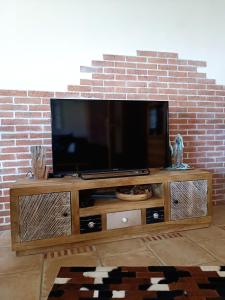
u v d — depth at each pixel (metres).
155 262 1.78
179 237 2.20
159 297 1.41
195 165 2.98
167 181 2.26
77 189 2.01
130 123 2.35
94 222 2.07
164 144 2.48
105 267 1.72
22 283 1.56
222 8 2.97
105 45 2.60
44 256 1.90
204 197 2.38
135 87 2.72
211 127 3.01
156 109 2.43
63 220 1.99
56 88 2.49
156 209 2.24
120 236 2.16
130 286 1.51
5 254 1.94
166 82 2.82
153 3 2.73
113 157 2.32
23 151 2.43
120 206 2.14
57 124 2.15
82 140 2.22
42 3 2.41
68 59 2.51
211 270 1.66
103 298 1.40
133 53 2.69
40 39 2.42
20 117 2.41
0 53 2.33
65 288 1.49
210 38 2.95
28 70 2.40
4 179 2.40
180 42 2.84
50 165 2.50
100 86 2.61
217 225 2.46
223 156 3.08
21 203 1.89
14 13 2.35
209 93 2.98
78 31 2.52
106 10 2.59
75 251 1.97
